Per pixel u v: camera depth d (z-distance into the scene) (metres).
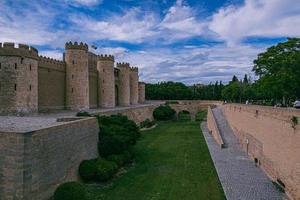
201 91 128.12
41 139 17.72
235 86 84.25
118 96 73.88
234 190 21.38
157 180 23.88
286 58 35.88
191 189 21.75
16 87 31.81
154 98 119.81
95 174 23.00
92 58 61.09
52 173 18.97
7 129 18.92
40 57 40.81
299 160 18.42
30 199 16.56
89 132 25.50
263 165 26.95
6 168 16.34
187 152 34.81
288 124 20.48
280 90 37.78
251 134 32.34
